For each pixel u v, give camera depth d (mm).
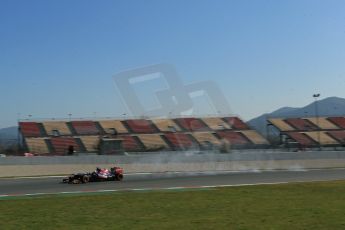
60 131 60375
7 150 52000
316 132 66438
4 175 31328
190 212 13117
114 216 12484
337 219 11609
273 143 60875
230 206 14359
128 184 23406
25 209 14078
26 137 57500
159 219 11898
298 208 13734
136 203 15320
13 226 10984
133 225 11008
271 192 18656
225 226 10750
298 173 30594
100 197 17328
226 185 22406
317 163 38000
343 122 71250
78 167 33656
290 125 68812
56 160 33250
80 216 12523
